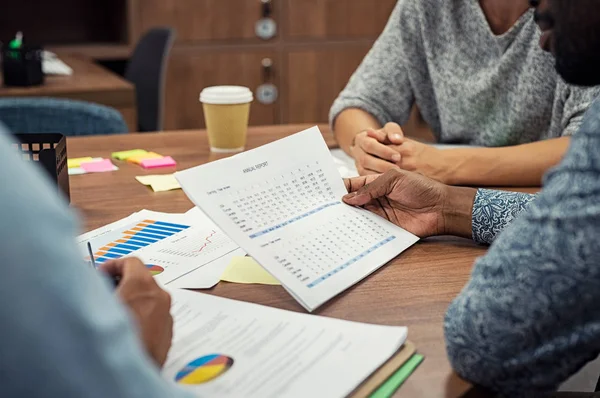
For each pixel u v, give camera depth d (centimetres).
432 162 138
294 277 90
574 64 73
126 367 43
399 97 177
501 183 138
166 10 376
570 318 66
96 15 419
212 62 387
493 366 70
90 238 109
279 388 68
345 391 67
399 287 94
